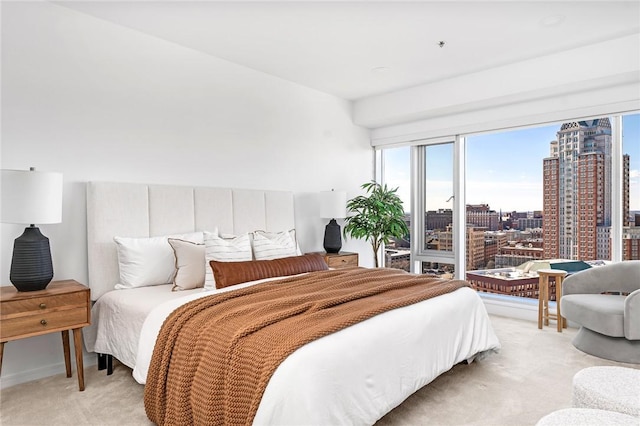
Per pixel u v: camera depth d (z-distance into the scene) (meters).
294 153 4.55
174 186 3.39
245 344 1.70
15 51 2.68
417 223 5.22
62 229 2.87
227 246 3.04
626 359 2.87
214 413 1.64
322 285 2.57
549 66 3.67
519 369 2.79
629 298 2.79
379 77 4.34
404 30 3.19
